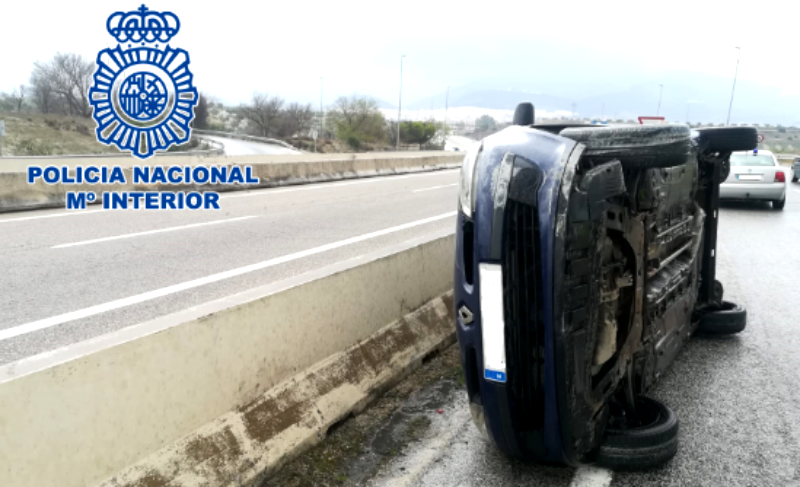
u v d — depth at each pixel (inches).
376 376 159.9
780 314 243.3
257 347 124.4
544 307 106.0
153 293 239.9
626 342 127.2
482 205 110.7
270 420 124.2
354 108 3065.9
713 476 126.3
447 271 214.2
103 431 93.1
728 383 175.3
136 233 373.4
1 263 285.3
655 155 114.0
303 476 122.0
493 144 115.9
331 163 840.9
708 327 209.2
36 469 84.1
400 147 3112.7
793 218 519.5
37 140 1833.2
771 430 147.0
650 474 126.5
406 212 504.4
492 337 111.0
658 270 148.0
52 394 86.2
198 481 105.2
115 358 94.8
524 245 109.0
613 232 120.5
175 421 105.3
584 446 115.6
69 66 2480.3
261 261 301.1
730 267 326.0
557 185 105.3
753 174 569.0
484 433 123.5
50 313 212.8
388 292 174.6
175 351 105.2
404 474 125.3
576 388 109.2
